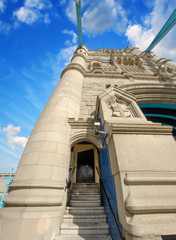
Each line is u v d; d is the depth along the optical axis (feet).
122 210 6.63
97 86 27.89
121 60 50.65
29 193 10.76
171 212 5.98
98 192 21.09
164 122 30.68
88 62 48.75
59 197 11.25
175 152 8.51
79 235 10.34
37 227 9.33
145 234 5.13
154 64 50.60
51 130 15.57
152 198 6.19
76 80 26.45
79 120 18.10
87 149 36.55
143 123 10.09
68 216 12.68
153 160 7.89
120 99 17.46
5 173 46.93
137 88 26.45
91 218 12.66
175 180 6.81
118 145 8.50
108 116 13.34
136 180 6.66
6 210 10.33
